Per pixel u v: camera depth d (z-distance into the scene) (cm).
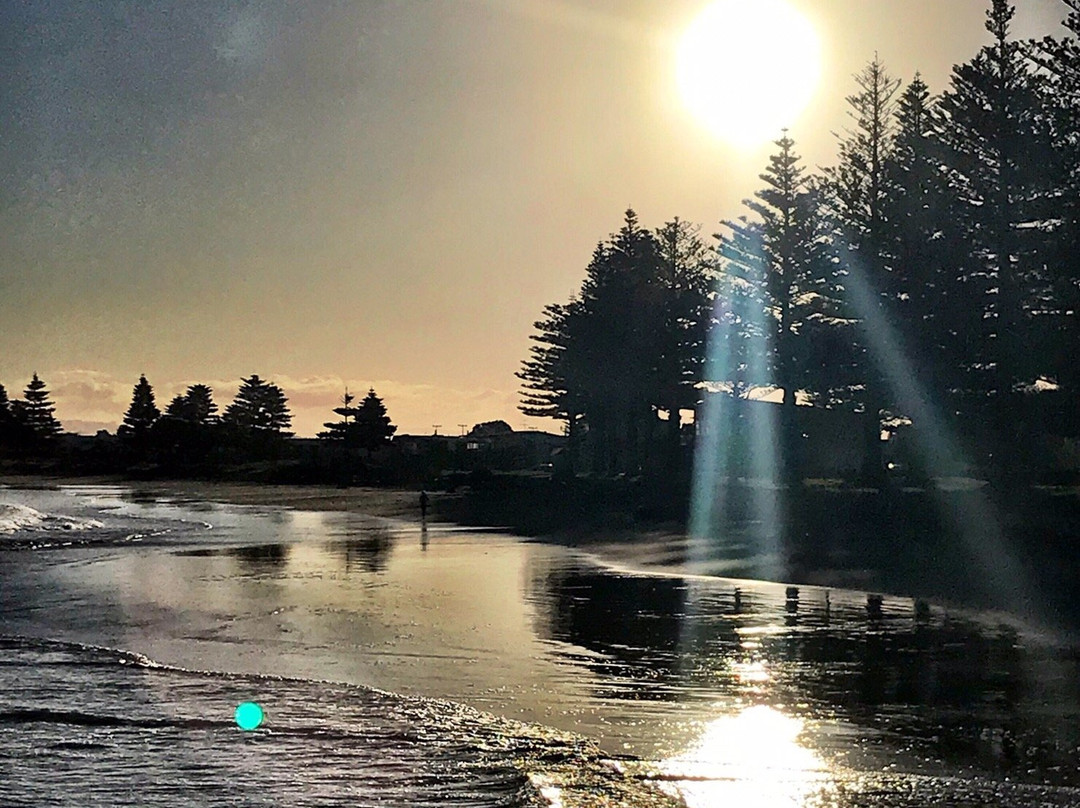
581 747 810
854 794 682
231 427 12825
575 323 6253
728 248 4712
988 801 664
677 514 3869
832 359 4191
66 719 895
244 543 3259
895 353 3641
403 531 3791
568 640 1416
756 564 2414
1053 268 2973
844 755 851
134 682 1063
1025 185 3123
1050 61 3009
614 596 1877
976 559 2236
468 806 653
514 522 4175
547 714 995
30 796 674
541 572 2323
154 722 884
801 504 3434
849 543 2666
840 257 4128
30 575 2294
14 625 1565
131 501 6694
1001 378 3191
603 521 3938
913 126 3738
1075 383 3005
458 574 2284
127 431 13212
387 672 1196
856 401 4256
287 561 2638
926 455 3691
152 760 760
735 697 1075
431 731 858
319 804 657
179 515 5025
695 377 5572
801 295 4638
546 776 718
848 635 1452
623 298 5900
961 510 2870
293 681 1076
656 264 6291
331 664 1248
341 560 2658
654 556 2661
